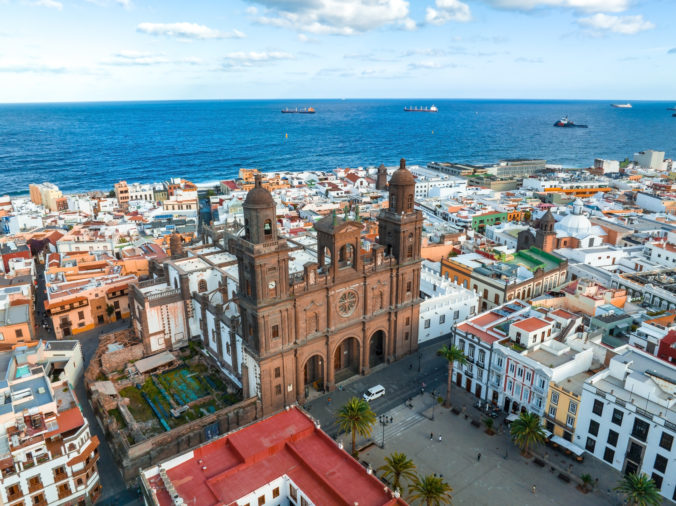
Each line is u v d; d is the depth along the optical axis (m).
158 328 103.12
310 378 96.12
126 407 84.94
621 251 141.62
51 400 67.94
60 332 116.44
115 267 132.50
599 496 67.31
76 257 139.00
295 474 61.19
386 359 101.25
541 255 138.25
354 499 56.56
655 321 91.38
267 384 82.50
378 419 84.69
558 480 70.56
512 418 79.69
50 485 63.78
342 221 84.56
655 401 69.06
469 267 125.56
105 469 75.00
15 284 126.69
